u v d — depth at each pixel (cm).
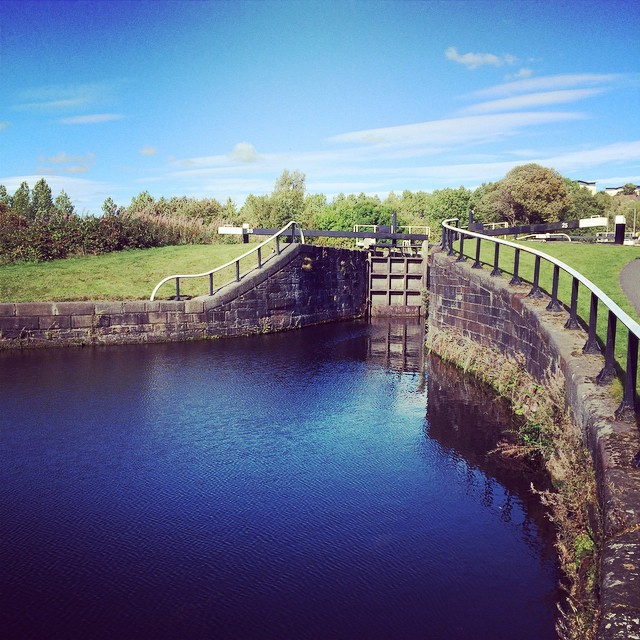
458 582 567
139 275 2267
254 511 725
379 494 771
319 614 520
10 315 1755
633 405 573
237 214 5881
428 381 1425
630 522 409
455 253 1777
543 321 973
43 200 7406
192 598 546
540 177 6059
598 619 378
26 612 525
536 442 901
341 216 5528
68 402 1212
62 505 742
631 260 1572
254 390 1338
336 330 2433
